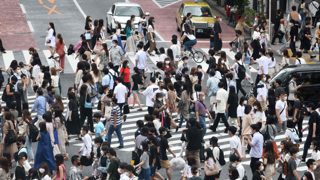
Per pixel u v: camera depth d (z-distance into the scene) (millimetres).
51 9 111875
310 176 48188
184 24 88312
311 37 90750
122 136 64562
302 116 63375
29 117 57312
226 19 108500
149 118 57000
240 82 72125
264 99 65875
